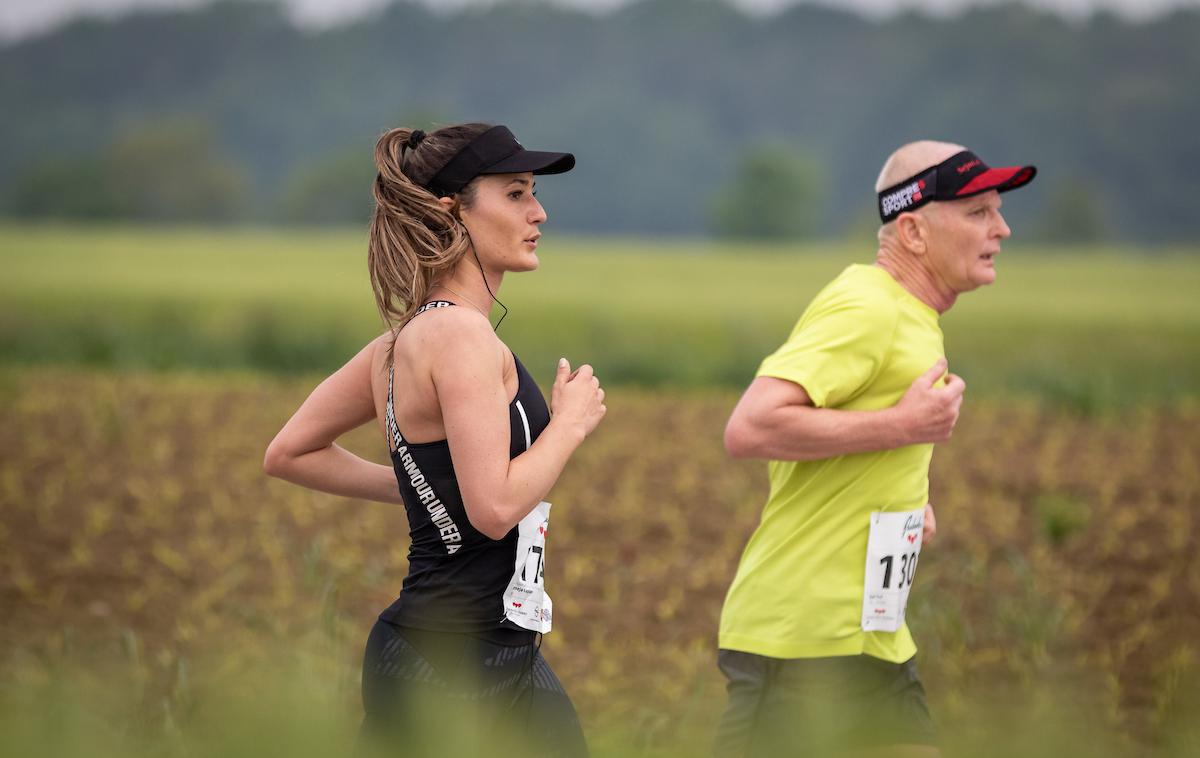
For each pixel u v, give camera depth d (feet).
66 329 287.69
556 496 127.24
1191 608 85.66
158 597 87.66
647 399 217.15
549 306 392.27
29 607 84.94
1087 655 74.79
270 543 104.32
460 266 39.19
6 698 37.73
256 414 187.93
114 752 33.60
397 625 37.68
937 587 82.43
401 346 37.76
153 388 219.20
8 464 139.95
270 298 407.03
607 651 77.61
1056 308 420.36
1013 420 192.13
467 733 34.55
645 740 54.13
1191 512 118.83
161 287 444.96
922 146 47.85
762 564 45.75
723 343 292.20
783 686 44.83
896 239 47.98
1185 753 46.78
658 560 101.40
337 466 42.98
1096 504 122.31
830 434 43.52
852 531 44.93
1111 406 206.90
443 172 38.63
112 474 135.54
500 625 37.65
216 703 36.09
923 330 46.80
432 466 37.55
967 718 55.36
